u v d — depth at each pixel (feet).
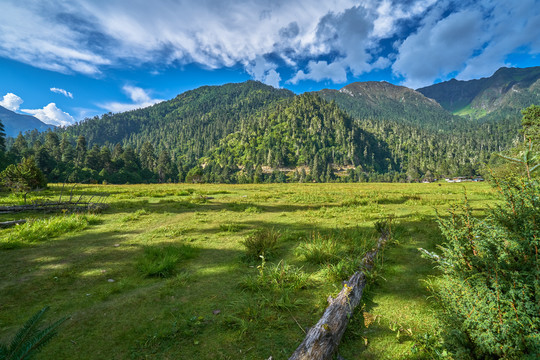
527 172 7.54
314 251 18.22
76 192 70.03
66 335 9.82
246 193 74.33
